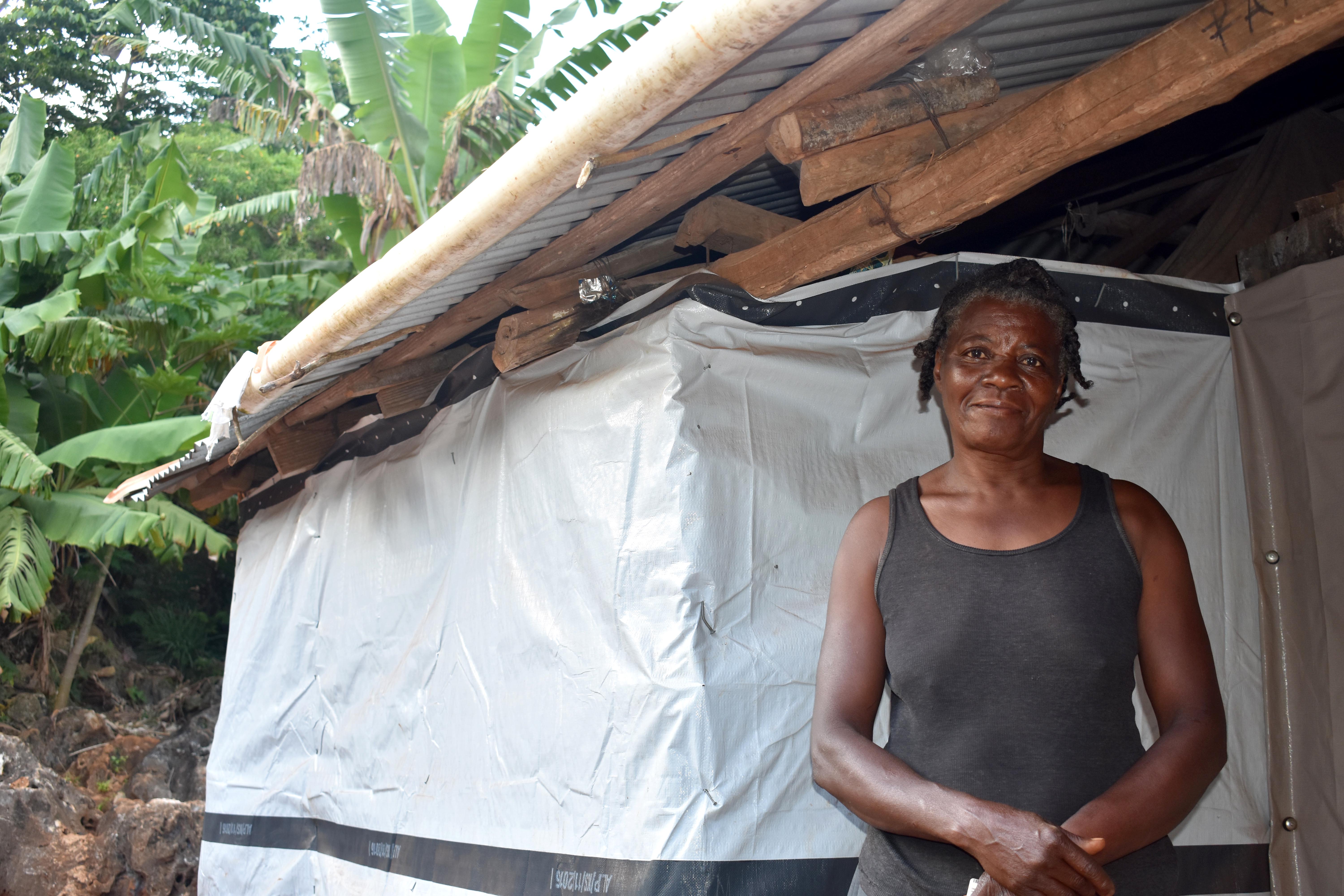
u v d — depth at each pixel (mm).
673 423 2551
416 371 3811
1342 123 3363
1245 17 1529
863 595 1825
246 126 11555
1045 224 4520
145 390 12867
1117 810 1480
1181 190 4328
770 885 2320
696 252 3270
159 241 12227
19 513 10688
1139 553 1714
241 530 5527
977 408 1779
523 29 10164
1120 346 2838
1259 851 2666
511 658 3064
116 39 11602
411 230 10094
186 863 8008
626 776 2473
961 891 1592
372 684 3980
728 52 1695
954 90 2184
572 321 2900
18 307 12008
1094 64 2828
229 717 5109
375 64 9633
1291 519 2713
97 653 15523
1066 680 1606
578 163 2084
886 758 1623
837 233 2402
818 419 2676
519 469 3180
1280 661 2701
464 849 3162
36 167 11852
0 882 7602
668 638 2443
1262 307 2816
